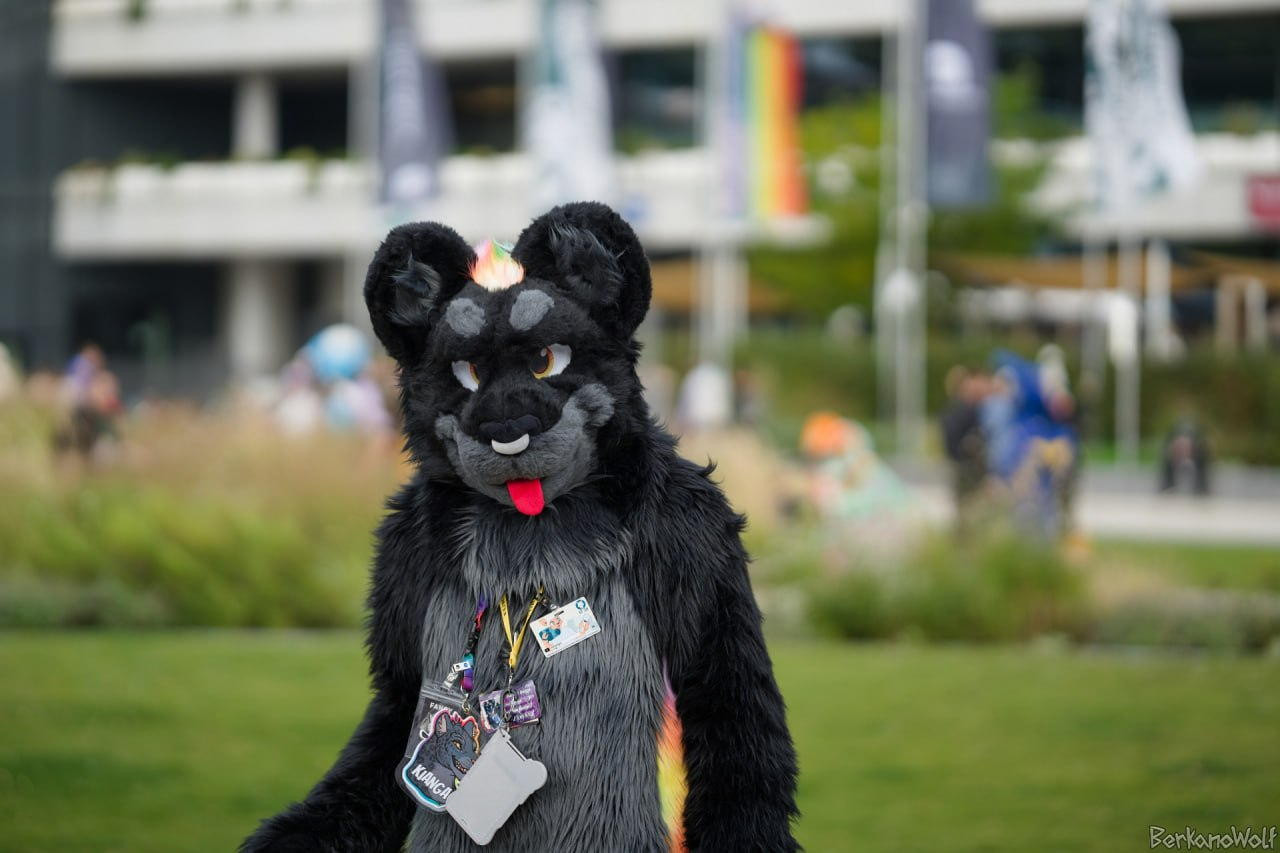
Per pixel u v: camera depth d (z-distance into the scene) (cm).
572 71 2838
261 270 5222
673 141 4962
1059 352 3903
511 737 346
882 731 998
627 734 347
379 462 1736
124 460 1775
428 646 356
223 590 1498
